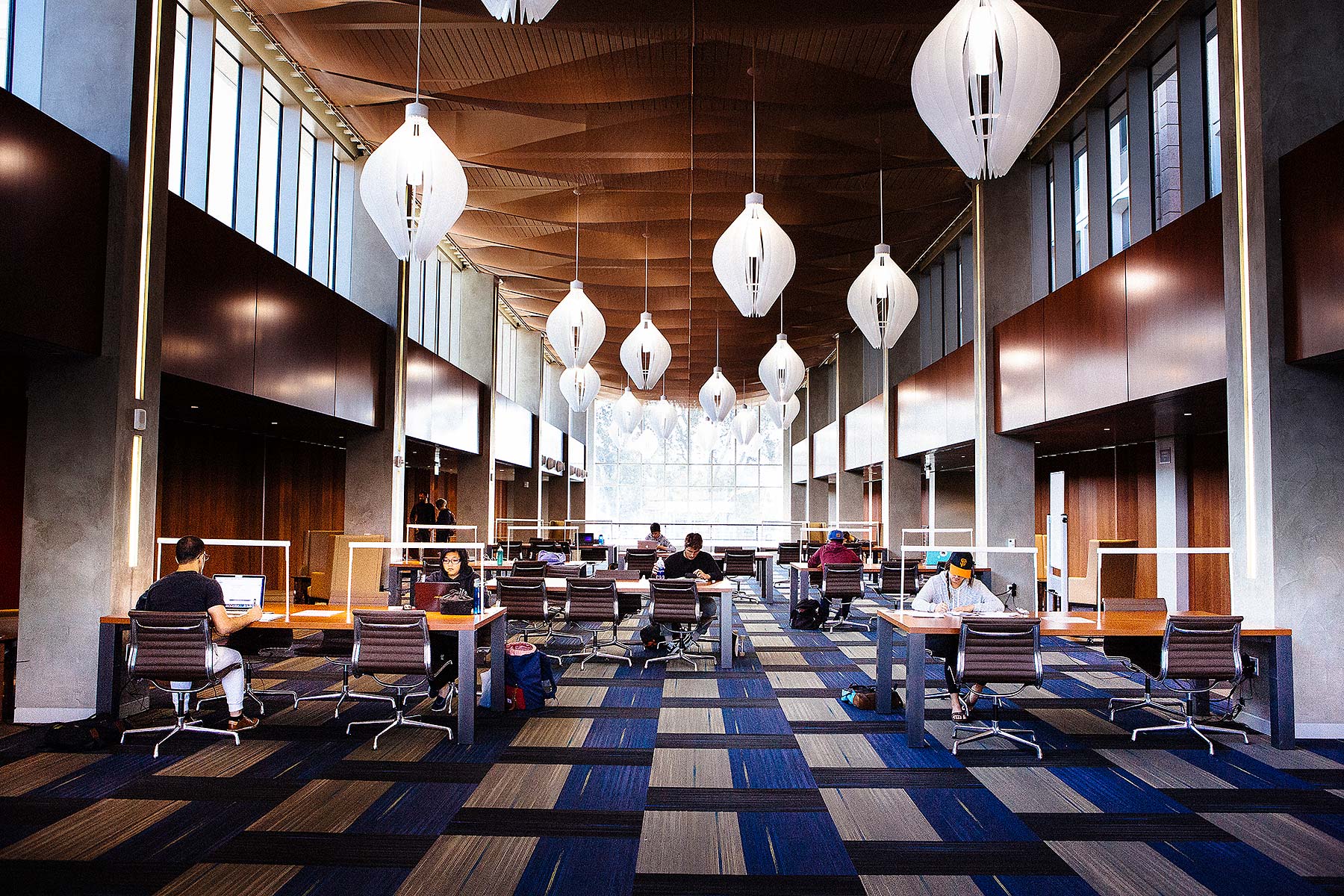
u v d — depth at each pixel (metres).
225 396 7.94
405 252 5.25
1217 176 7.47
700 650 8.78
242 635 5.82
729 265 6.74
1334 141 5.15
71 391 5.75
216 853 3.49
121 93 5.87
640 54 7.98
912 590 11.06
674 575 8.62
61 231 5.31
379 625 5.12
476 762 4.80
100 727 5.08
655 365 12.15
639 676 7.41
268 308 8.20
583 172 10.76
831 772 4.68
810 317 19.64
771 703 6.39
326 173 11.16
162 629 4.91
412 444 13.68
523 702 6.06
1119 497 12.01
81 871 3.31
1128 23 7.91
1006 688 7.07
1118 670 8.00
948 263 14.94
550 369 27.83
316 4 7.39
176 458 10.04
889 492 16.81
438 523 12.74
